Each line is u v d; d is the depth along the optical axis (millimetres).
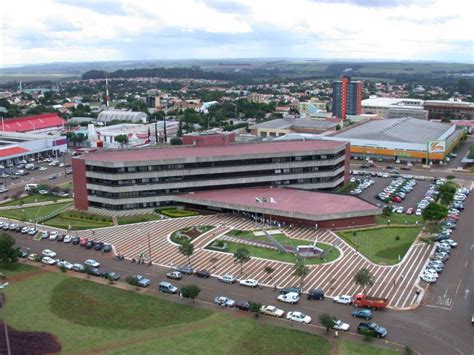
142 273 132250
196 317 107500
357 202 178125
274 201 178125
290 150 199500
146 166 183625
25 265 138250
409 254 142500
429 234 159000
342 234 158875
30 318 107438
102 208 185375
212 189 193750
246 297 117125
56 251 149375
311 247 143000
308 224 165750
